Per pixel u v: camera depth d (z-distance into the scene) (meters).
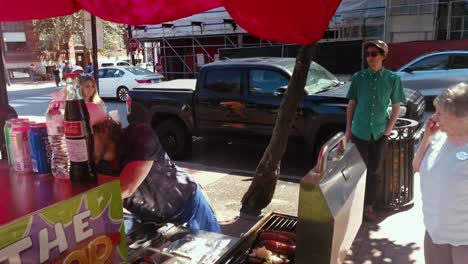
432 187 2.36
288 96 4.26
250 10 1.86
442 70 10.91
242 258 1.98
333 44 13.96
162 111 7.47
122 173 2.07
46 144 1.70
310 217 1.50
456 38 14.63
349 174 1.85
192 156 7.60
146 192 2.50
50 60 31.69
